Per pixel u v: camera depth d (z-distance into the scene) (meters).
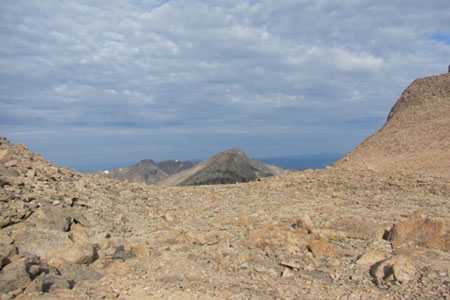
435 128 41.34
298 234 10.80
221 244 10.30
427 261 8.19
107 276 7.68
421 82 53.53
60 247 8.73
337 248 9.38
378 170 27.56
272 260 8.91
